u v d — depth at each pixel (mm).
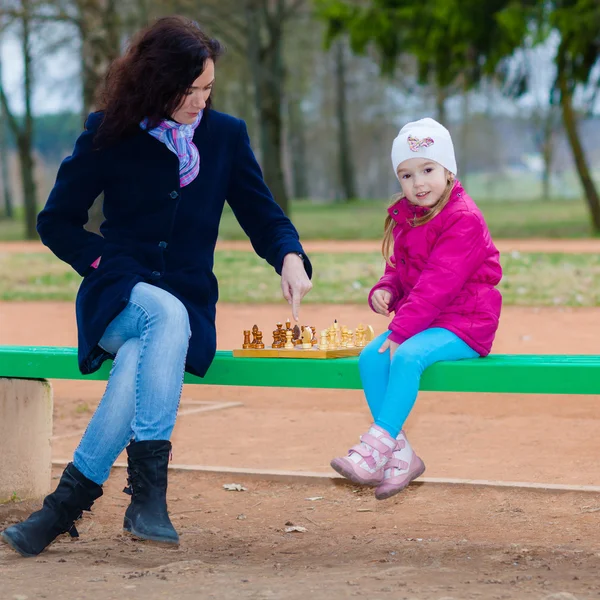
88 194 8672
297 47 105188
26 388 9984
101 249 8555
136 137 8492
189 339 8258
